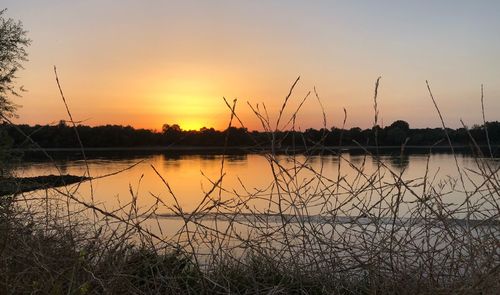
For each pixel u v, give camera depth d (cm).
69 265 378
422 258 384
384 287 380
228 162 6347
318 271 407
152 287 416
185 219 412
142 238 414
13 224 415
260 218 440
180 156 12681
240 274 427
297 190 414
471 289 329
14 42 3133
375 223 400
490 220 366
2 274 360
